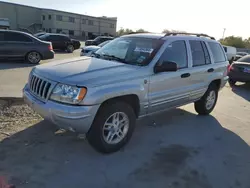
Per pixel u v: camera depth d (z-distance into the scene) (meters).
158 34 4.99
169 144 4.34
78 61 4.25
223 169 3.65
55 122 3.48
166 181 3.25
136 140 4.40
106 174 3.31
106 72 3.69
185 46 4.97
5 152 3.62
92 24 75.19
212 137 4.81
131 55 4.42
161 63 4.30
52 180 3.09
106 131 3.73
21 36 12.35
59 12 66.12
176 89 4.71
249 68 10.05
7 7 61.47
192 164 3.72
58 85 3.43
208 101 5.99
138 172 3.41
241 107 7.33
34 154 3.64
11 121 4.71
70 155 3.71
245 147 4.47
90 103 3.33
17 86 7.39
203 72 5.38
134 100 4.04
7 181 2.98
